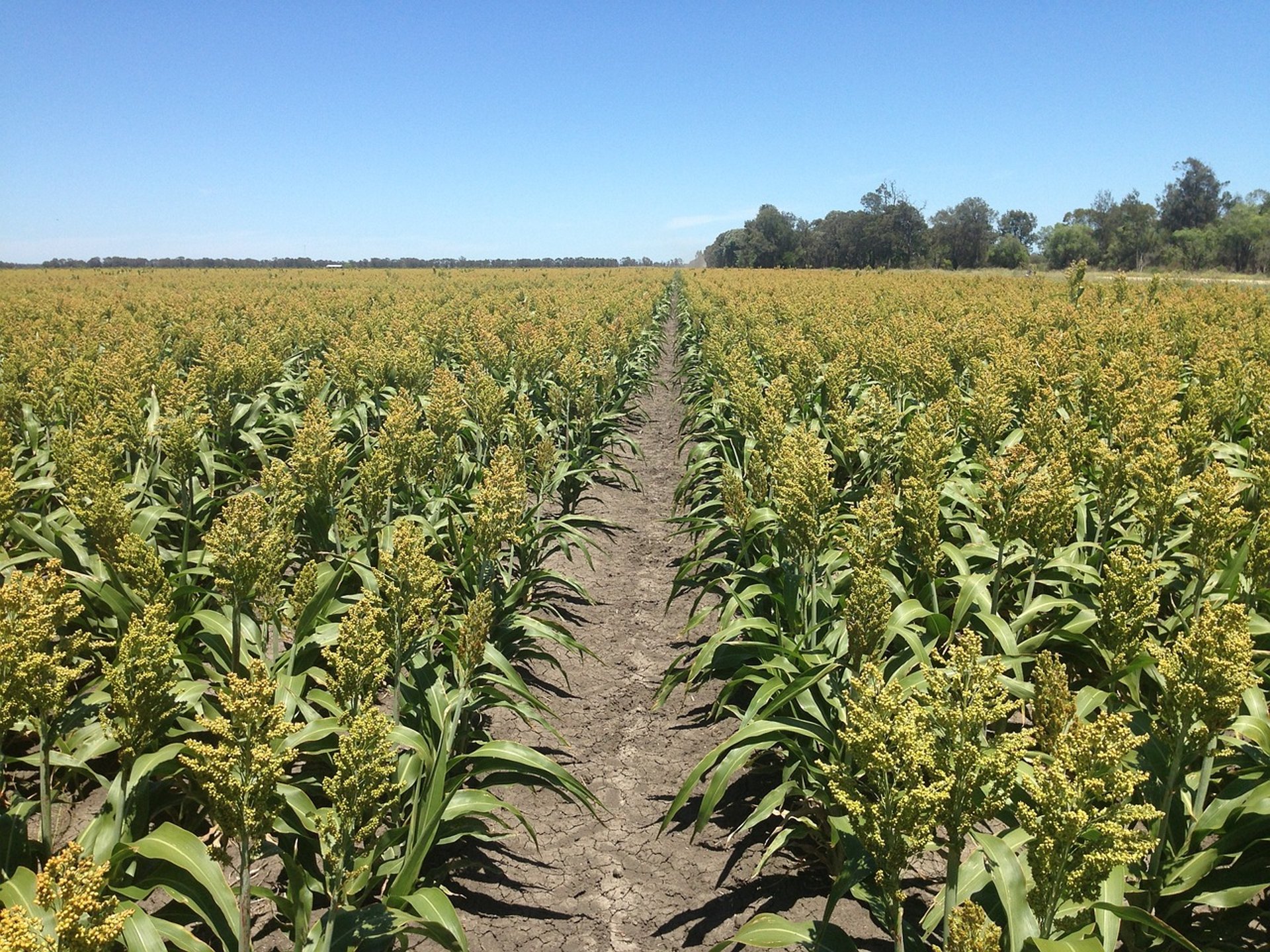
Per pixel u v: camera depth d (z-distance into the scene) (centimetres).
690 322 3100
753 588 628
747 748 443
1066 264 10519
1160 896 381
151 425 975
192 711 496
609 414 1404
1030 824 289
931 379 1124
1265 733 413
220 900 340
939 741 306
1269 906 412
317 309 2839
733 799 577
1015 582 626
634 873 512
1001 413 867
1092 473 741
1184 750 356
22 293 3644
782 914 466
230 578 491
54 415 1038
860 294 3619
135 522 705
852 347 1634
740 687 702
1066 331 1855
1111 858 275
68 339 1836
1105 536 662
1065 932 324
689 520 989
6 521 592
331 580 593
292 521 619
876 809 293
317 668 512
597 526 1152
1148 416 796
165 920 374
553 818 566
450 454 855
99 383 1137
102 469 577
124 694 360
